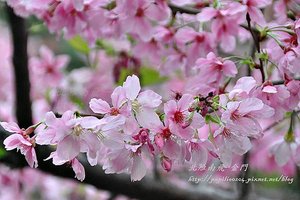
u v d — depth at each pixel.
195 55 1.07
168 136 0.90
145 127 0.89
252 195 1.27
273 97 0.94
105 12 1.06
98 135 0.89
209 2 1.05
